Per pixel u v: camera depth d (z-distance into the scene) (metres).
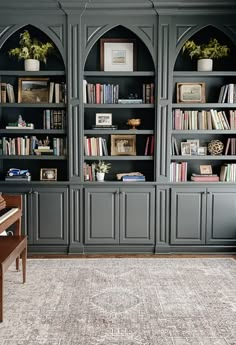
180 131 4.25
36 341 2.38
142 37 4.16
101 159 4.30
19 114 4.51
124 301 2.97
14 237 3.27
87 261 4.02
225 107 4.28
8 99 4.29
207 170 4.50
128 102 4.27
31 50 4.25
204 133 4.29
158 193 4.26
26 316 2.71
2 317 2.62
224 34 4.45
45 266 3.84
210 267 3.82
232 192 4.28
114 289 3.22
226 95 4.28
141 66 4.50
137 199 4.26
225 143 4.53
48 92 4.42
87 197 4.25
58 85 4.29
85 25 4.14
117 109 4.55
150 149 4.36
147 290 3.20
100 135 4.55
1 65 4.47
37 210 4.25
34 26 4.18
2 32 4.14
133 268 3.78
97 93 4.28
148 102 4.29
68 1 4.02
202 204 4.27
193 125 4.31
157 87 4.19
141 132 4.27
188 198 4.27
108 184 4.23
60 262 3.98
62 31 4.14
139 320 2.66
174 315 2.74
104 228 4.28
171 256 4.23
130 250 4.33
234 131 4.23
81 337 2.43
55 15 4.12
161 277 3.52
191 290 3.20
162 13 4.10
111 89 4.29
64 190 4.25
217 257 4.20
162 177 4.26
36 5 4.05
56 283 3.35
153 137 4.31
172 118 4.30
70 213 4.26
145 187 4.26
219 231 4.30
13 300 2.98
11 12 4.10
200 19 4.15
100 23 4.14
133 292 3.15
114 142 4.49
